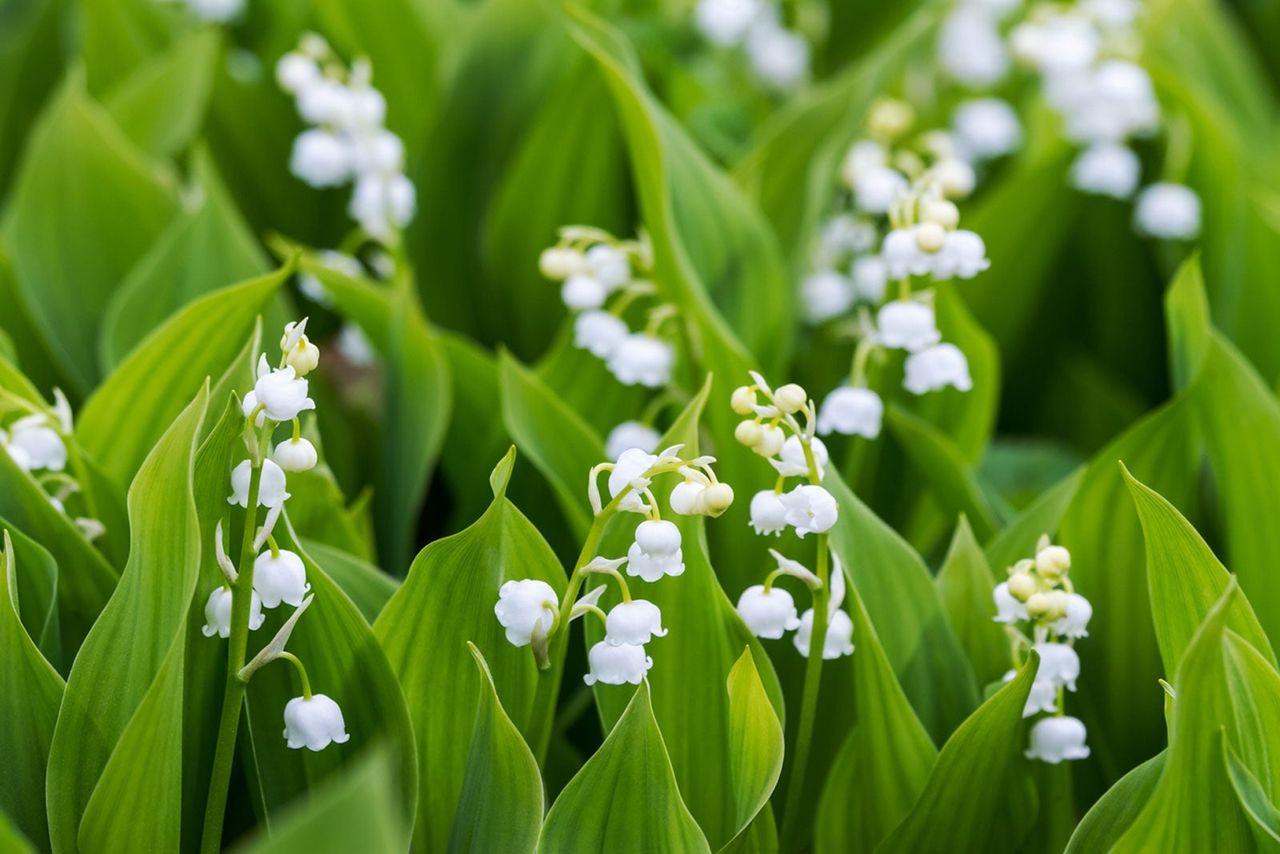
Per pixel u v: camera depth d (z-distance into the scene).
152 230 0.72
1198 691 0.57
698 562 0.61
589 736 0.66
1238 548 0.65
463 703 0.60
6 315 0.71
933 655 0.62
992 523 0.66
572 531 0.67
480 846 0.59
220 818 0.59
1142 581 0.65
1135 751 0.66
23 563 0.61
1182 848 0.58
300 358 0.57
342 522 0.64
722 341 0.65
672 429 0.61
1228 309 0.74
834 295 0.72
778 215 0.74
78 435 0.65
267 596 0.58
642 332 0.70
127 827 0.58
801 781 0.62
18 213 0.71
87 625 0.63
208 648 0.60
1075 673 0.61
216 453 0.59
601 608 0.61
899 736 0.61
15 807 0.59
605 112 0.73
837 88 0.74
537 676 0.60
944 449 0.66
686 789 0.61
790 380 0.74
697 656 0.61
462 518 0.68
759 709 0.59
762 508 0.60
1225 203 0.74
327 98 0.71
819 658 0.61
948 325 0.69
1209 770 0.58
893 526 0.69
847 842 0.63
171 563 0.58
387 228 0.71
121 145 0.72
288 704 0.59
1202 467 0.69
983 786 0.61
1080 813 0.65
